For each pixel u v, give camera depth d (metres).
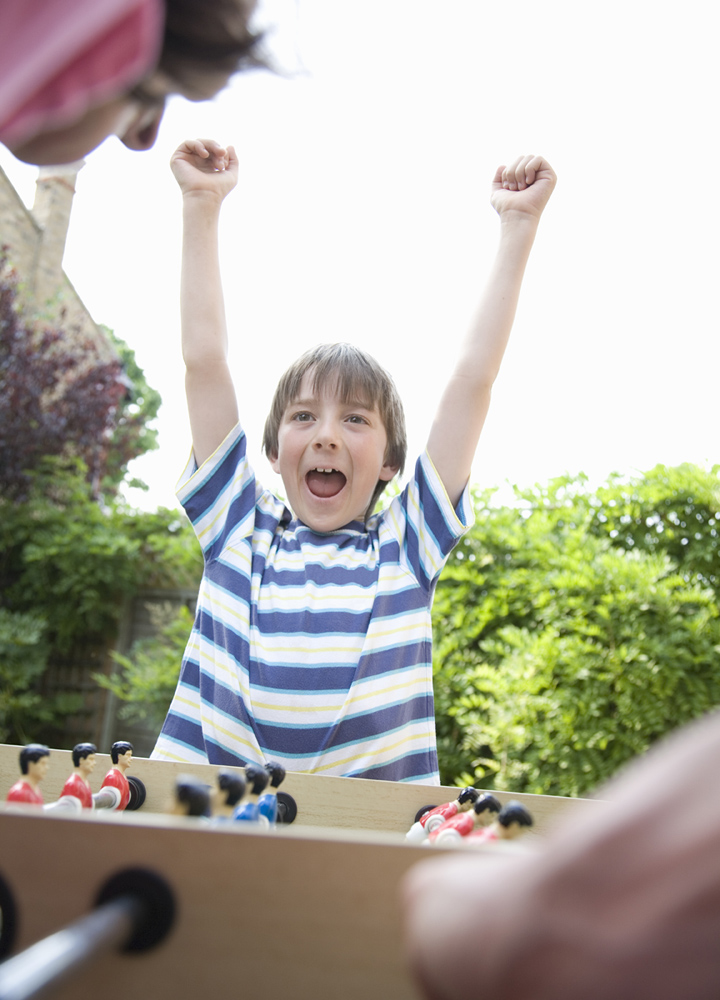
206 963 0.52
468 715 3.39
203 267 1.72
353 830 1.17
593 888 0.30
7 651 5.67
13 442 6.91
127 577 5.88
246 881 0.52
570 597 3.25
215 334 1.69
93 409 7.72
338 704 1.38
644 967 0.28
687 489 3.57
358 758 1.36
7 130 0.51
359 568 1.56
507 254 1.70
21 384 7.18
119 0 0.48
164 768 1.20
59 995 0.52
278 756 1.35
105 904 0.52
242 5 0.62
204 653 1.48
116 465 9.09
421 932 0.35
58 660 6.22
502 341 1.66
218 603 1.51
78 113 0.53
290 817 1.16
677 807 0.30
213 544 1.59
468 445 1.63
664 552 3.39
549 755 3.08
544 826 1.12
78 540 5.96
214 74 0.64
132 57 0.50
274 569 1.56
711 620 3.14
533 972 0.29
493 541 3.72
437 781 1.44
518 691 3.15
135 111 0.65
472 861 0.38
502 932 0.30
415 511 1.61
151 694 4.96
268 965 0.52
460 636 3.56
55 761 1.21
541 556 3.53
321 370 1.72
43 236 10.08
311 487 1.69
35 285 9.97
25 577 6.04
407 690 1.44
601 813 0.32
